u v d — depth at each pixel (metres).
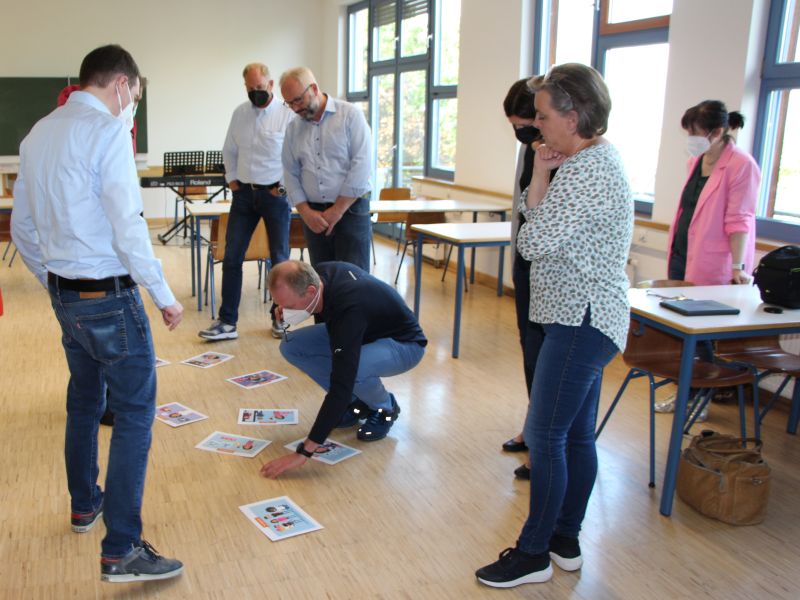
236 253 4.45
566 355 1.93
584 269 1.88
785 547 2.43
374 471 2.87
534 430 2.03
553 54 5.61
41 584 2.11
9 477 2.73
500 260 5.84
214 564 2.24
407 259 7.45
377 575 2.21
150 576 2.07
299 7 9.45
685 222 3.67
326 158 3.79
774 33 3.78
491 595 2.12
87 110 1.89
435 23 7.27
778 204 3.96
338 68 9.38
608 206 1.84
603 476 2.90
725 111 3.34
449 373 4.05
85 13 8.46
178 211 9.16
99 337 1.93
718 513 2.57
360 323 2.66
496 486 2.78
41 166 1.86
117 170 1.85
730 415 3.59
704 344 3.07
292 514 2.53
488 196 6.21
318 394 3.65
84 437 2.28
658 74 4.61
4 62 8.26
